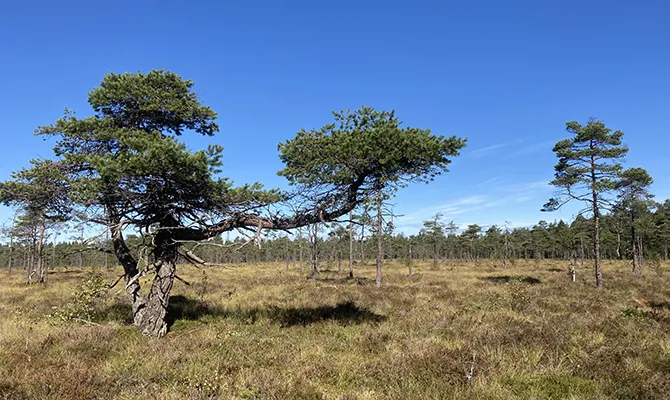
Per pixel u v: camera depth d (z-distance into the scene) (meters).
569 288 21.78
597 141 24.42
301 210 10.12
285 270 41.81
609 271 37.16
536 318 11.79
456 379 6.33
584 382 6.28
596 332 9.72
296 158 9.27
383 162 8.84
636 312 12.46
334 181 9.49
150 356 7.67
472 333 9.44
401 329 10.41
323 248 59.84
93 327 10.10
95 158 8.77
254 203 10.16
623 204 29.34
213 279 27.17
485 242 69.38
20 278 33.31
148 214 10.46
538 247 65.56
